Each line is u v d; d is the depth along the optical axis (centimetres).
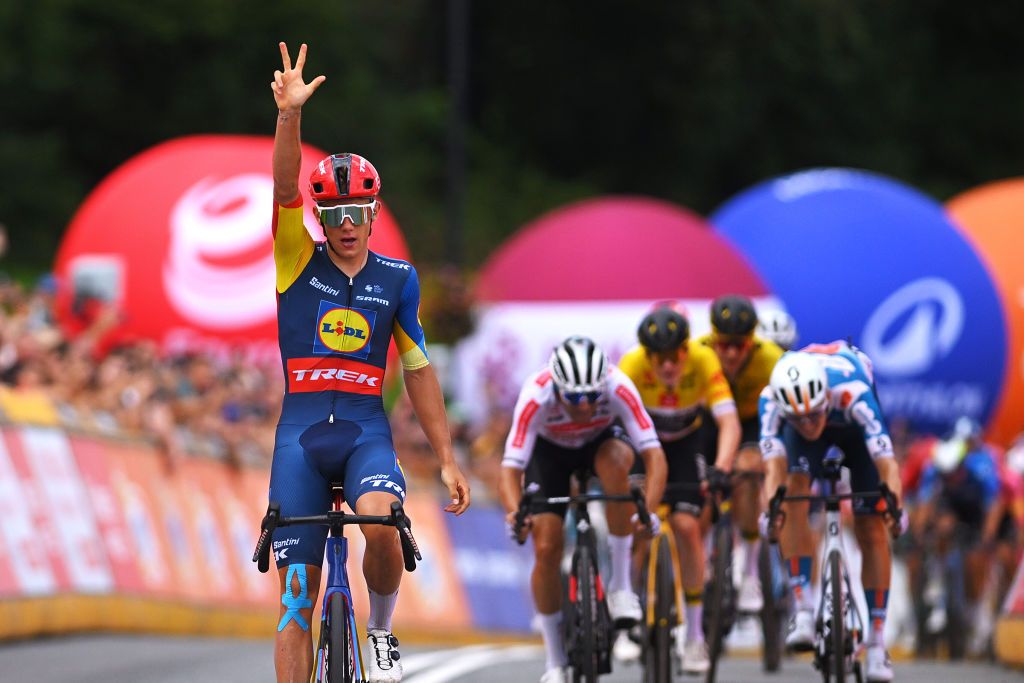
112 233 5291
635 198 12738
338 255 1669
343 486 1675
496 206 11581
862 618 2278
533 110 12619
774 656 3050
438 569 4628
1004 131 13950
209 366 4231
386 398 6650
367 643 1666
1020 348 7638
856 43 12875
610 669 2273
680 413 2644
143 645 3056
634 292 6106
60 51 8969
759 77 12644
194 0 9319
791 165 13088
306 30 9912
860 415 2303
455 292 6250
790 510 2369
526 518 2161
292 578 1605
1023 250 7869
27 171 8712
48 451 3253
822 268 6638
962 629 4166
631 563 2602
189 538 3762
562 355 2134
